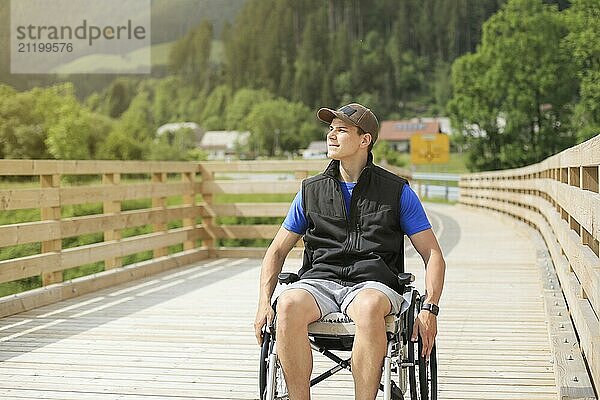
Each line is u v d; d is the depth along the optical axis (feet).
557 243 35.29
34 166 31.04
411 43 447.01
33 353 23.73
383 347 14.40
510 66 182.60
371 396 14.32
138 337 25.90
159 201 42.42
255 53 458.50
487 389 19.95
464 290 35.96
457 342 25.29
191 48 452.35
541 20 180.65
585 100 162.81
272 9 458.91
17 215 92.17
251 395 19.53
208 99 451.53
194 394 19.62
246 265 43.86
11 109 302.25
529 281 38.70
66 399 19.24
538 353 23.73
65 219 33.42
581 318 18.26
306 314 14.71
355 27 452.35
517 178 75.82
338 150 16.15
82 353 23.73
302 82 453.17
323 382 20.51
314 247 16.39
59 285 32.78
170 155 373.61
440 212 107.86
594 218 15.98
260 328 15.52
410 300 15.40
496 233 68.59
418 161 239.30
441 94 439.63
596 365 14.47
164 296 33.78
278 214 46.34
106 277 36.01
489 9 440.04
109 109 412.36
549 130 183.83
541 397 19.27
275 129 442.09
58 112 305.53
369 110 16.46
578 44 162.09
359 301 14.58
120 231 38.22
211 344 24.89
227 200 146.82
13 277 29.78
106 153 334.44
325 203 16.26
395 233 16.12
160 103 443.32
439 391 19.77
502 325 27.94
